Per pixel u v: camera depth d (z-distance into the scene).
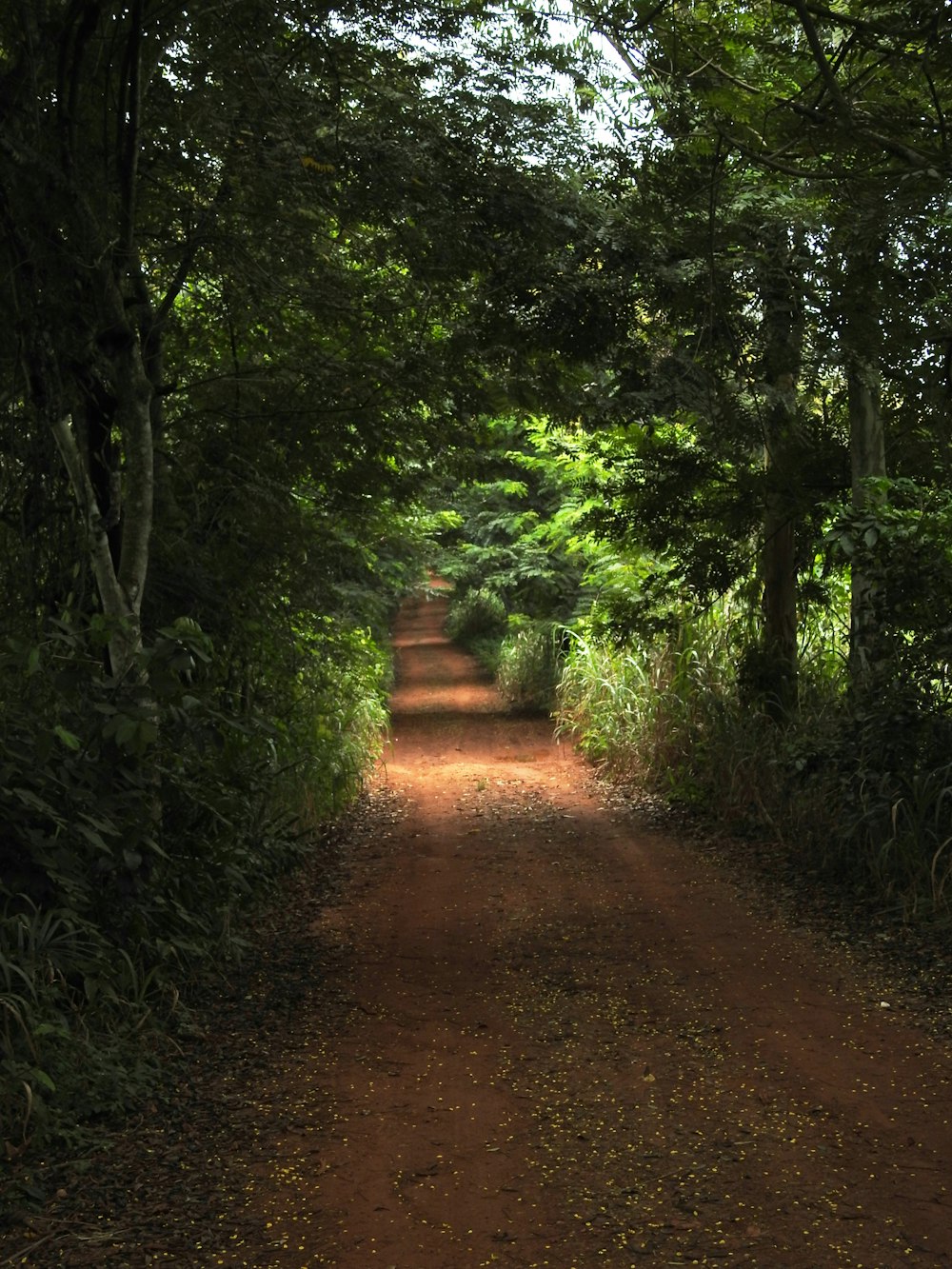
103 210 6.51
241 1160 4.11
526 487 24.94
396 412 9.88
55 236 6.37
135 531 6.64
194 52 7.14
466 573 26.91
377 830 11.55
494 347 8.98
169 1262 3.40
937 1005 5.54
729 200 7.84
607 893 8.42
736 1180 3.84
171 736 6.41
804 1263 3.29
